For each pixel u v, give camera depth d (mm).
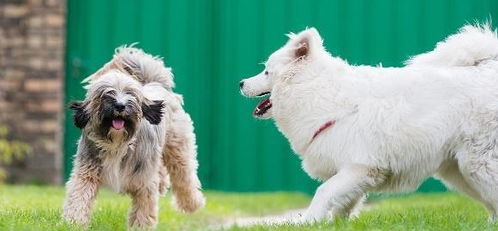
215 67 18844
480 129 9797
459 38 10281
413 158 9805
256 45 18734
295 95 10055
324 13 18703
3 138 18516
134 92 10180
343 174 9750
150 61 11672
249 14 18750
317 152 9984
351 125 9773
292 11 18703
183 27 18812
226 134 18812
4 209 11352
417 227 9219
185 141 11797
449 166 10250
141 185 10406
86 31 18812
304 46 10070
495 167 9789
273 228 9125
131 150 10281
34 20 18594
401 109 9727
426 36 18734
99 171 10328
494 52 10141
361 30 18734
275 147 18734
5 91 18547
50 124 18609
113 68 11461
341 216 9914
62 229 9320
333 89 9930
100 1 18812
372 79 9930
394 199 17062
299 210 16234
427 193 18344
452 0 18734
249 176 18781
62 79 18734
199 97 18812
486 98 9805
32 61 18609
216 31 18812
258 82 10484
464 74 9969
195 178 12094
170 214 12914
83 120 10234
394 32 18734
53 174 18562
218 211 14656
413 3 18734
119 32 18797
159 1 18812
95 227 10203
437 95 9805
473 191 10500
